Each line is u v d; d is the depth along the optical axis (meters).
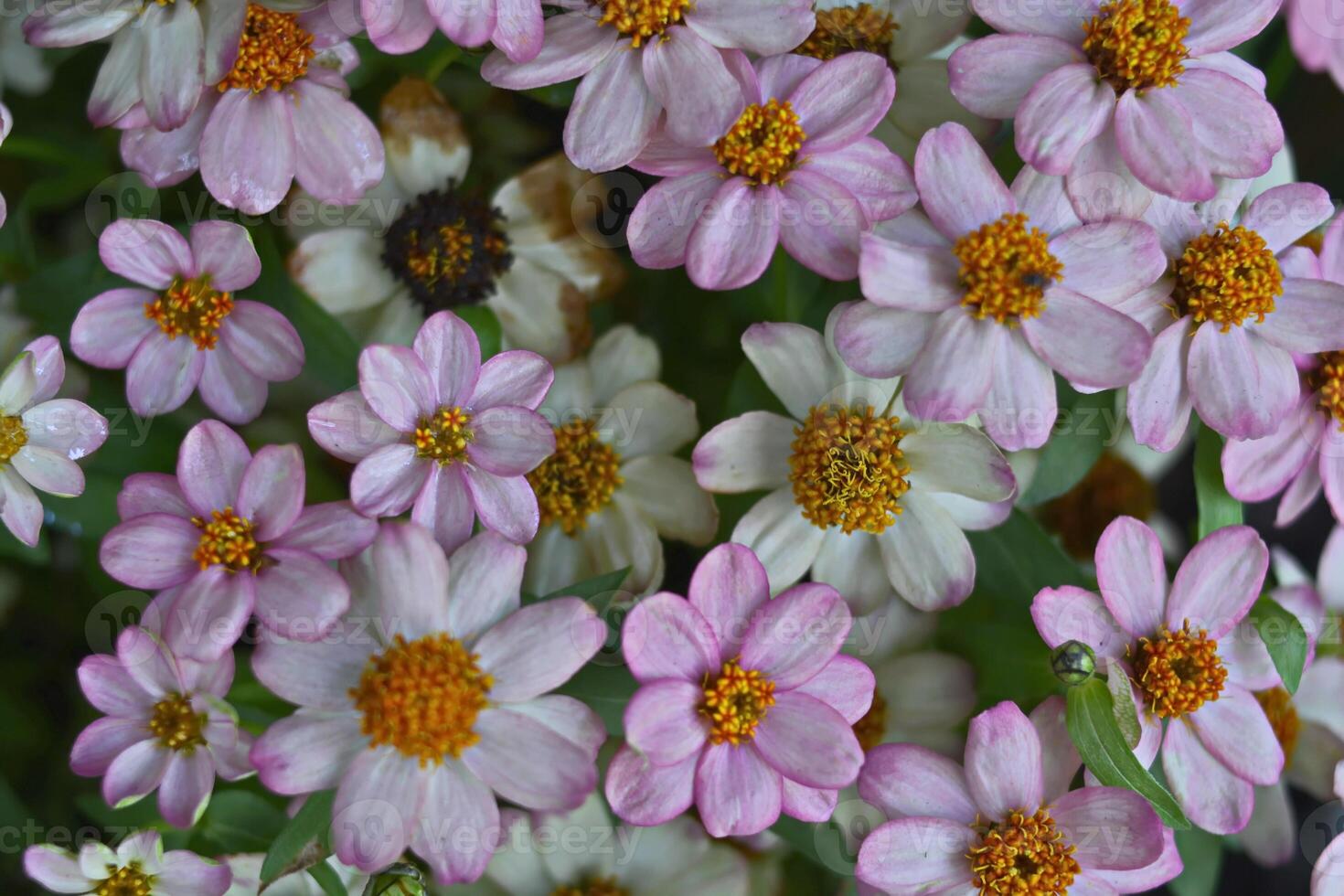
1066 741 0.65
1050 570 0.66
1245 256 0.65
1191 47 0.65
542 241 0.67
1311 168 0.72
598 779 0.65
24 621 0.67
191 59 0.64
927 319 0.64
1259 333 0.66
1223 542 0.65
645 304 0.67
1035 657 0.65
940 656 0.66
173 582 0.64
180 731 0.64
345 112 0.65
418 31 0.64
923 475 0.65
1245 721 0.66
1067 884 0.64
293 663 0.63
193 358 0.65
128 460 0.66
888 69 0.64
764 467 0.65
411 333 0.67
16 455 0.65
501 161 0.67
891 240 0.65
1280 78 0.69
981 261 0.64
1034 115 0.64
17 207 0.67
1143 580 0.65
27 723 0.67
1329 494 0.67
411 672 0.63
